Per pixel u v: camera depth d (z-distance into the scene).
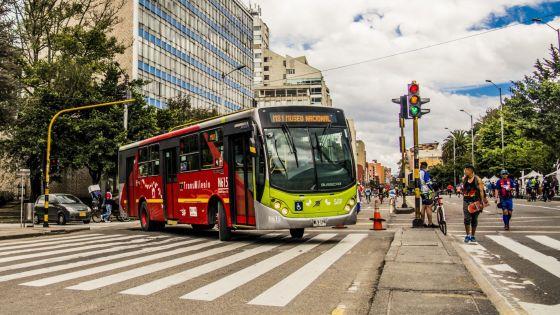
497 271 8.14
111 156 35.28
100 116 35.28
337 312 5.53
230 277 7.96
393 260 8.47
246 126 12.87
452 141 110.56
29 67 35.69
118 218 30.72
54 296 6.72
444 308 5.40
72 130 33.97
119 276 8.26
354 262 9.24
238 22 86.06
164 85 59.03
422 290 6.23
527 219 19.55
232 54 82.56
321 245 12.21
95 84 37.22
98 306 6.07
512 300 5.89
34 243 15.30
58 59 36.16
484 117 89.81
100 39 38.16
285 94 113.75
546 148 49.03
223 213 14.00
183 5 64.81
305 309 5.74
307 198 12.28
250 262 9.62
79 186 50.38
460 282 6.66
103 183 47.84
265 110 12.69
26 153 34.00
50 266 9.74
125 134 34.19
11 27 30.14
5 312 5.84
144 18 55.00
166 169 17.75
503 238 12.81
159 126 40.91
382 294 6.06
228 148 13.73
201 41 70.31
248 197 12.91
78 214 26.78
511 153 61.19
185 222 16.25
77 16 42.34
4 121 31.30
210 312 5.69
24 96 36.31
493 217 21.33
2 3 29.81
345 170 12.88
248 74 90.44
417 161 15.63
